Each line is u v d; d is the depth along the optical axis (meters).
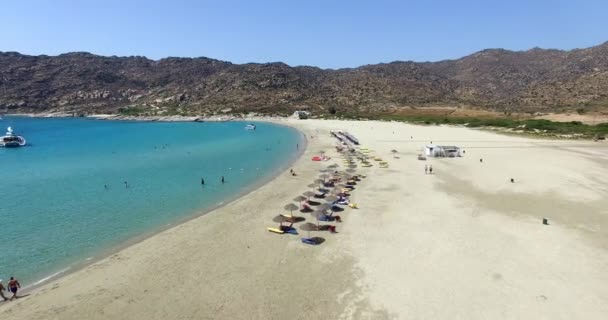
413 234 30.20
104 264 26.31
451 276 23.67
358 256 26.55
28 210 39.34
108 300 21.78
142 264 26.12
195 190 46.44
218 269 25.12
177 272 24.84
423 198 40.03
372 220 33.47
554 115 142.38
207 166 63.12
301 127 144.25
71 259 27.50
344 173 51.62
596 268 24.48
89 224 34.78
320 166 60.06
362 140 92.44
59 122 193.50
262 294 22.08
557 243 28.25
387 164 59.53
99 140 108.25
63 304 21.52
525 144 79.75
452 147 66.69
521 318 19.56
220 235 30.86
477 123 127.19
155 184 50.25
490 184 45.84
